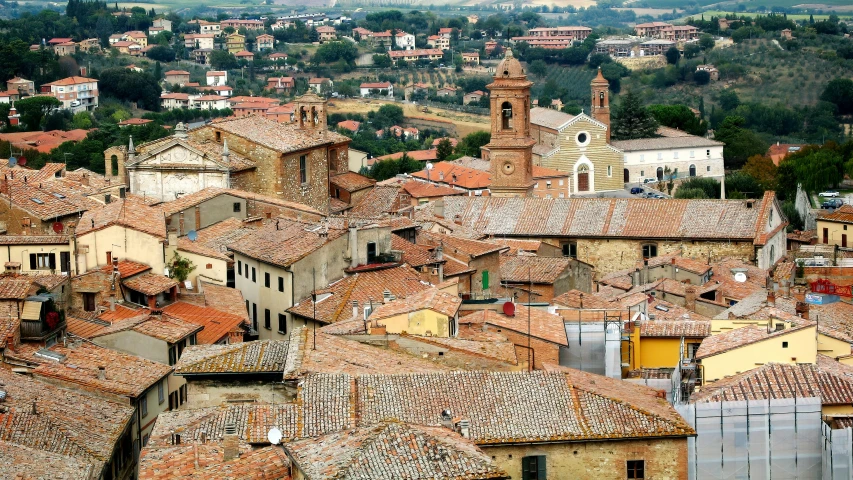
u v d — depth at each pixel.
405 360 117.19
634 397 107.50
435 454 85.50
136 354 133.50
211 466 88.94
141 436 121.88
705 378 119.19
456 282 159.25
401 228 174.38
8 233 176.25
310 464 84.88
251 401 112.25
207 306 153.88
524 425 100.69
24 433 106.19
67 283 144.38
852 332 144.38
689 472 103.56
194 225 192.00
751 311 145.25
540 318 135.88
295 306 156.50
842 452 105.56
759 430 107.06
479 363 118.50
